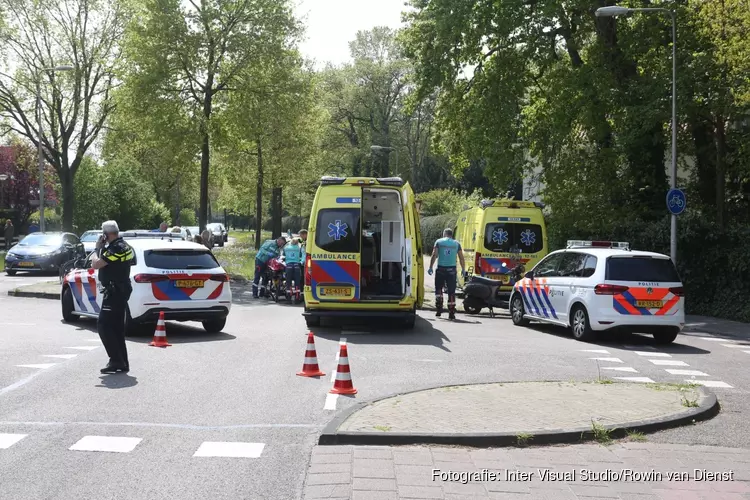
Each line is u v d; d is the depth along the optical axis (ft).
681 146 76.33
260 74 99.60
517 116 81.05
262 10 98.37
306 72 116.37
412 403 25.08
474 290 62.80
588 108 72.43
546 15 73.20
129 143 127.95
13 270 94.79
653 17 69.36
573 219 76.54
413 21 85.46
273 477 17.61
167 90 96.27
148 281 41.88
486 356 38.14
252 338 43.78
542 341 45.37
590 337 45.70
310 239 47.16
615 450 20.20
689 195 77.05
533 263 65.10
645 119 66.69
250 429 22.15
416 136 199.41
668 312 44.86
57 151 130.41
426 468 18.16
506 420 22.59
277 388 28.48
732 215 72.90
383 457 19.07
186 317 42.93
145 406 25.07
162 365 33.45
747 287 61.62
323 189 47.42
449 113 87.10
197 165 102.58
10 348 38.04
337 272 46.91
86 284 46.85
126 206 175.73
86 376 30.48
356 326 51.16
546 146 79.82
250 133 98.63
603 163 75.61
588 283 45.78
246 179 142.61
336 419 22.38
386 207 53.98
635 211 75.05
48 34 123.03
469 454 19.49
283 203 191.52
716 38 64.49
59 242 97.40
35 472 17.81
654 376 33.68
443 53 80.74
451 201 173.06
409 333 47.78
